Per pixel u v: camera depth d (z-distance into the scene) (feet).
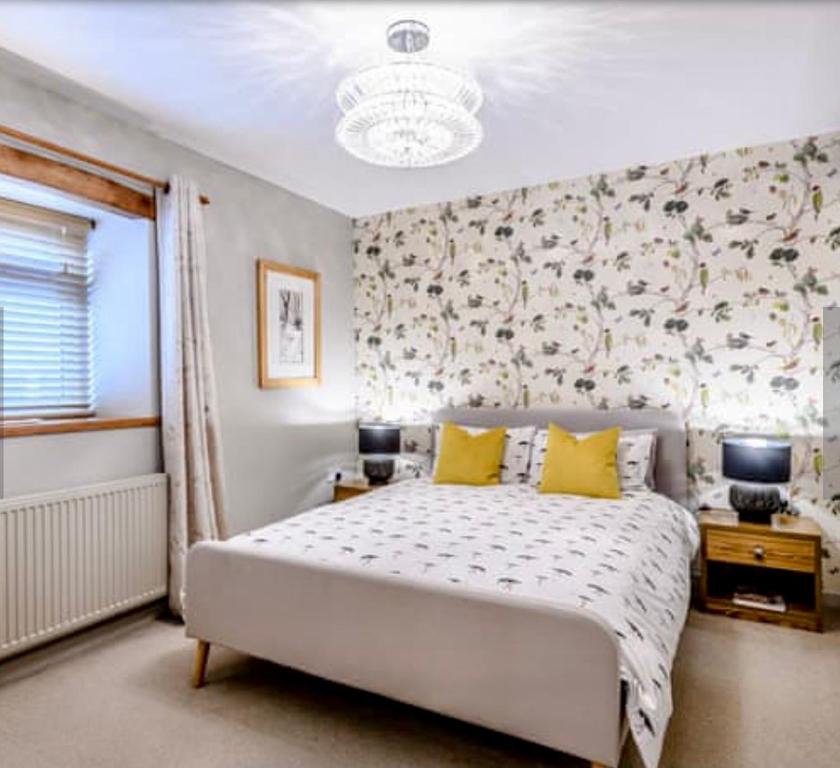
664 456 10.93
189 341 9.40
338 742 6.11
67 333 9.55
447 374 13.43
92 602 8.09
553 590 5.74
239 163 10.78
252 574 6.73
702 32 6.75
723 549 9.41
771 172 10.28
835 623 9.14
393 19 6.42
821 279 9.99
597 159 10.94
